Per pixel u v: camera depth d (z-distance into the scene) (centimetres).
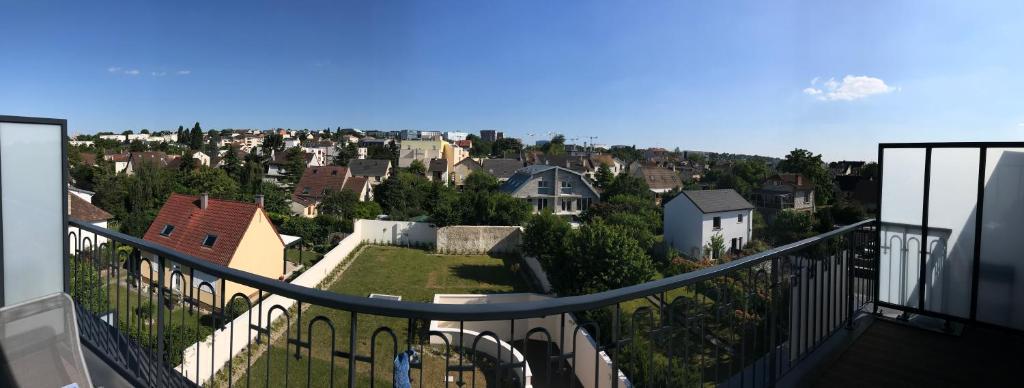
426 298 1839
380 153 7962
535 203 3791
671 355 250
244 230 1708
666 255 2572
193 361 998
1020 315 334
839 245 372
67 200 346
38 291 331
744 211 2994
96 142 8538
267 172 6206
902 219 384
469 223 2800
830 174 5325
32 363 221
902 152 380
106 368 333
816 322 344
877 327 380
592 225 1664
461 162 6275
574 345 211
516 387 205
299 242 2273
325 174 4297
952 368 315
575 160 6800
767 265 290
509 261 2459
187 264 253
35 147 328
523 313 176
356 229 2666
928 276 373
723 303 276
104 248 386
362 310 187
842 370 316
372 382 208
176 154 8144
